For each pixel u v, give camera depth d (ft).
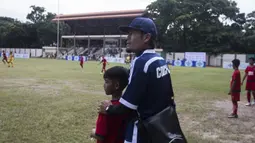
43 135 19.47
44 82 51.52
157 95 8.11
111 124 9.10
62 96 36.01
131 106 7.96
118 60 176.45
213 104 34.99
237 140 20.77
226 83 60.59
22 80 53.47
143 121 8.05
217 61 185.68
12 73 67.72
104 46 221.46
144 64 8.03
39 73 70.59
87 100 33.58
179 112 29.55
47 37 253.44
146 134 7.93
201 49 189.88
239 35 188.75
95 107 29.48
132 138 8.19
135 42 8.71
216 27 189.98
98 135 9.09
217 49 183.21
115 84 9.48
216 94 43.57
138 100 7.98
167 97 8.35
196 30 192.44
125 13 212.84
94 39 241.35
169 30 200.23
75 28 245.24
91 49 234.99
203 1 195.52
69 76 65.46
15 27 246.88
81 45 253.44
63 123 22.67
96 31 240.32
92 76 66.90
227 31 192.24
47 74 68.54
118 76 9.43
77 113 26.37
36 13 263.29
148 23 8.61
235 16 200.13
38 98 33.76
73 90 42.24
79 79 59.31
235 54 177.37
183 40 202.08
